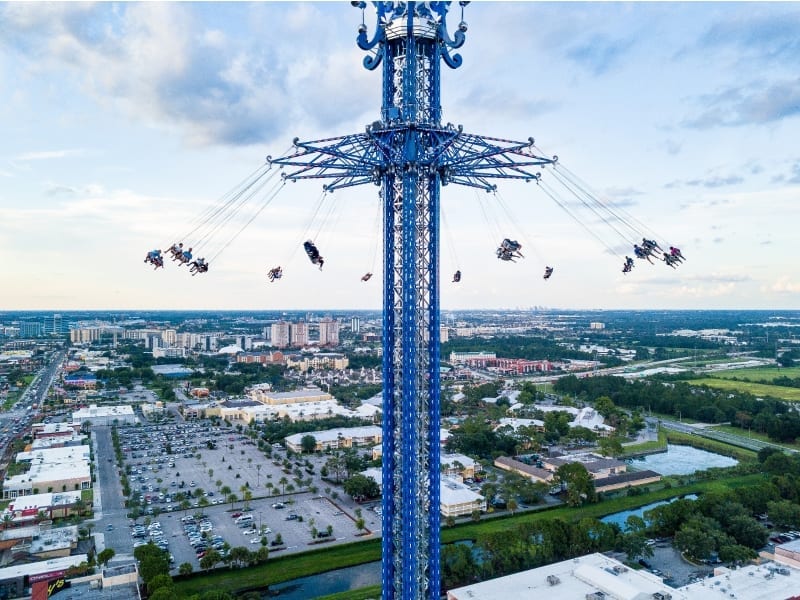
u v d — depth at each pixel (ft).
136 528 599.16
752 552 495.41
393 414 286.87
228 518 632.79
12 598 451.53
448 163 278.87
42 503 634.43
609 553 518.78
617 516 642.22
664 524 566.36
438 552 284.41
